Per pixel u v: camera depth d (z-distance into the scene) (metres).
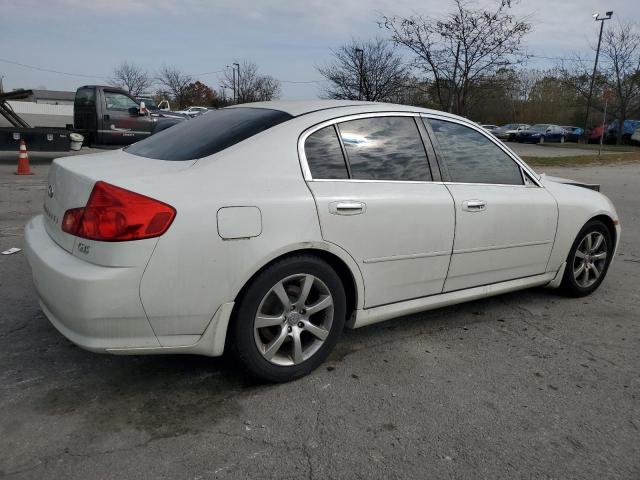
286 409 2.88
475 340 3.85
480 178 3.91
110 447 2.51
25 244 3.19
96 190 2.64
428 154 3.65
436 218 3.52
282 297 2.99
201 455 2.48
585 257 4.71
